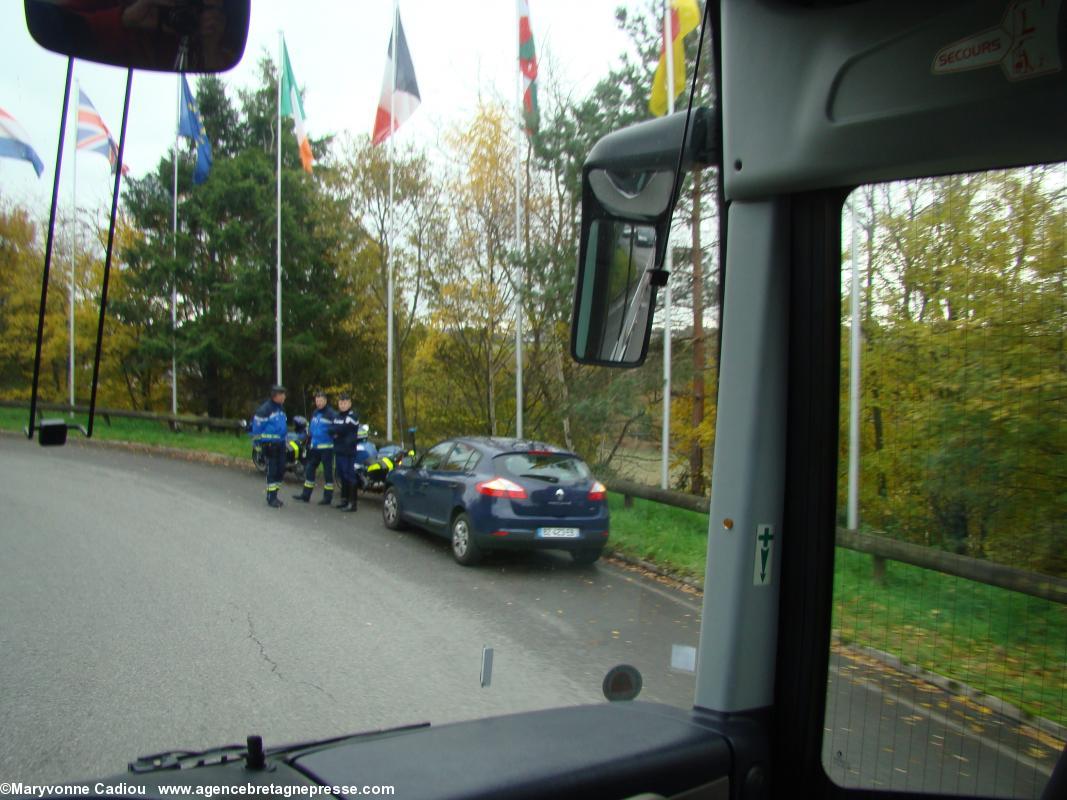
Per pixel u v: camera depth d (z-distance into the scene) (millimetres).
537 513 8883
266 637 5883
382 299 24375
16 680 4883
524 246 13648
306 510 12711
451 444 10352
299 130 16594
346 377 26984
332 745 1837
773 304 1894
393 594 7383
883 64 1695
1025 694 1741
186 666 5180
